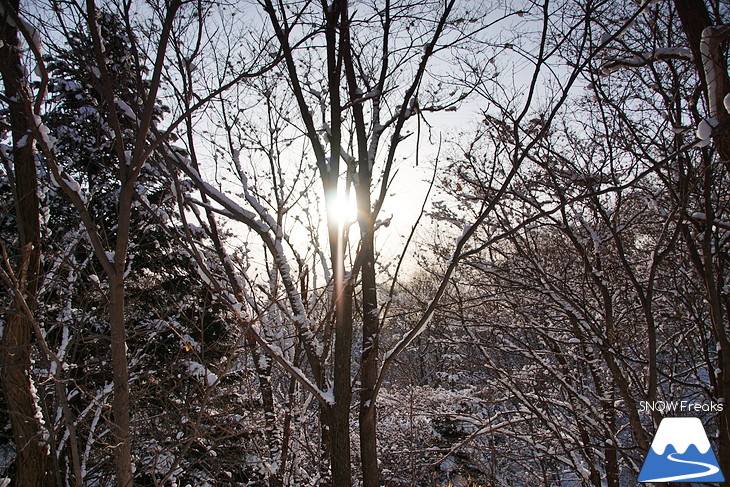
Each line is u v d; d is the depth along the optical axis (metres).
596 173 8.15
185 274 7.31
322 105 6.61
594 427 8.81
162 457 6.55
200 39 4.71
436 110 5.18
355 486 10.19
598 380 9.74
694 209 6.66
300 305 5.11
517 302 10.04
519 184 8.80
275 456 7.64
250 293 5.49
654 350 5.75
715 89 4.58
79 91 5.88
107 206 7.08
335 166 4.79
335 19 4.61
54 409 6.03
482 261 9.27
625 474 12.16
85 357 7.18
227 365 4.23
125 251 3.20
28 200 5.80
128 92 4.72
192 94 5.03
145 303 7.21
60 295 7.08
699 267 6.33
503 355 12.05
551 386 11.09
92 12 3.02
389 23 4.84
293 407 8.20
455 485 12.44
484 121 7.02
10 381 5.64
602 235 9.38
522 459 11.60
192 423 4.62
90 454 7.29
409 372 13.02
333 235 4.78
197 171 5.23
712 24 4.70
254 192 7.81
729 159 4.80
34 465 5.77
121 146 3.17
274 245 5.12
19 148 5.75
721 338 5.55
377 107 5.71
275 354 4.38
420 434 12.38
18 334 5.59
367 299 5.27
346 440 4.54
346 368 4.67
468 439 10.09
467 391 12.52
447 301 9.42
